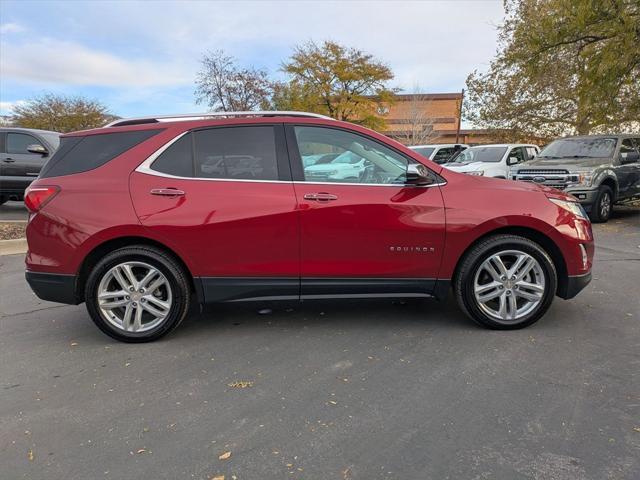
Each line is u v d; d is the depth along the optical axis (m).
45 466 2.41
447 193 3.93
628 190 10.95
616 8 10.53
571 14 11.39
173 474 2.34
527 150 14.70
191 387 3.20
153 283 3.89
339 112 30.50
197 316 4.56
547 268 3.96
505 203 3.92
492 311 4.05
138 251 3.80
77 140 3.98
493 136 25.12
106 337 4.11
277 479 2.30
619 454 2.42
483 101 24.39
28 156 10.62
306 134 3.97
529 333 4.00
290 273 3.89
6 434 2.69
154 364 3.55
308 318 4.45
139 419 2.82
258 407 2.93
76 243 3.75
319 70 29.95
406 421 2.75
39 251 3.82
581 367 3.37
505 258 4.03
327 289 3.95
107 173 3.84
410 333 4.05
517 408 2.86
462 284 3.99
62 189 3.81
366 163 3.98
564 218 3.97
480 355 3.59
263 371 3.41
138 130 3.95
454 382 3.19
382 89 30.73
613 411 2.81
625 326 4.12
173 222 3.74
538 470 2.32
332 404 2.95
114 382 3.29
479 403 2.92
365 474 2.32
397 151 3.99
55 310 4.88
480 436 2.59
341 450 2.50
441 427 2.68
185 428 2.72
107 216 3.73
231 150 3.90
